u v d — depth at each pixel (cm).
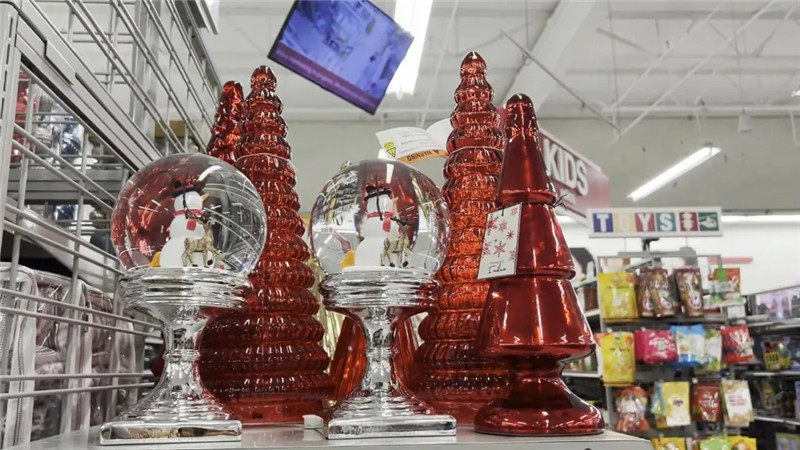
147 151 99
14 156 91
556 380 63
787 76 706
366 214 65
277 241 76
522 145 68
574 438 56
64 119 106
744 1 557
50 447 55
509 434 58
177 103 109
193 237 60
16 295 56
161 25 102
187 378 59
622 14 575
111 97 82
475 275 75
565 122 796
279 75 663
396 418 57
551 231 65
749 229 848
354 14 202
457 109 83
